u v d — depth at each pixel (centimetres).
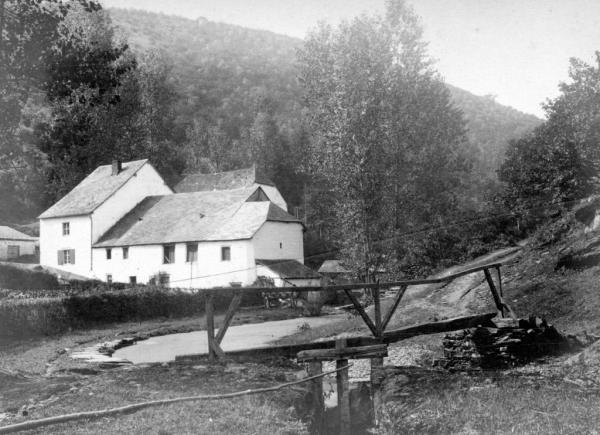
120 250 5875
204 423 1003
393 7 4534
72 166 7431
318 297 4250
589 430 934
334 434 1327
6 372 1565
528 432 952
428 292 2845
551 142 3397
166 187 6712
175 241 5553
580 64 2945
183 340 2972
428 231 3088
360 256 3572
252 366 1464
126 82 7644
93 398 1197
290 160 11075
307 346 1531
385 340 1625
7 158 2578
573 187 3059
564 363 1491
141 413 1062
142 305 3916
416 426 1092
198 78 19425
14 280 4122
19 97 2312
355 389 1451
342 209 3850
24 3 2161
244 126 15725
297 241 5812
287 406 1177
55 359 2247
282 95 19112
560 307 2158
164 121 9200
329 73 4241
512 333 1642
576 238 2614
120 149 7788
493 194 3744
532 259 2655
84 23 6856
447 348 1659
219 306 4538
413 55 4509
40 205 8238
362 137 3941
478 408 1094
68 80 2411
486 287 2552
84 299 3559
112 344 2795
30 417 1068
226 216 5691
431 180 4491
